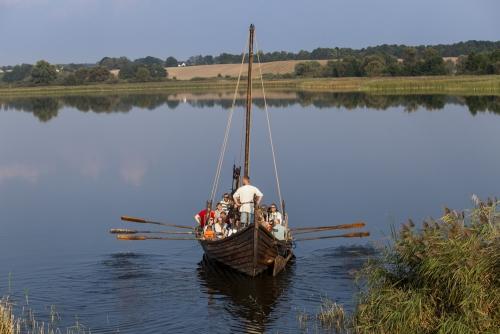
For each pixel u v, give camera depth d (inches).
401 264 582.2
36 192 1312.7
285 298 691.4
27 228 1021.2
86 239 951.6
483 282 512.1
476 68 5442.9
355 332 577.0
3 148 2007.9
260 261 759.1
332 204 1120.2
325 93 4672.7
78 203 1199.6
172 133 2263.8
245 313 651.5
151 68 7755.9
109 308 670.5
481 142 1782.7
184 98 4790.8
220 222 860.6
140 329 615.2
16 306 677.3
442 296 528.7
